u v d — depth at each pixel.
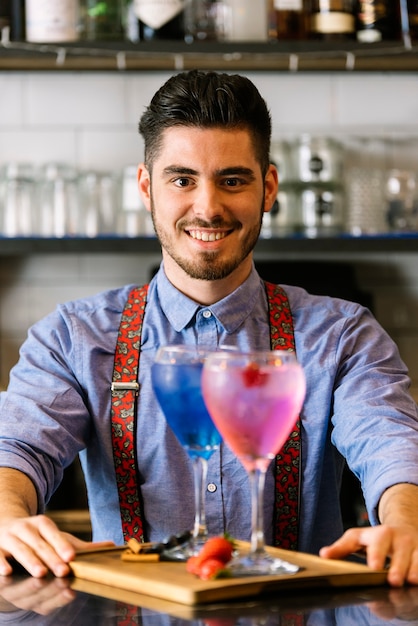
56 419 1.70
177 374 1.21
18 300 3.32
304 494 1.75
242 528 1.73
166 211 1.72
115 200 3.10
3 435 1.63
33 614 1.03
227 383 1.10
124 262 3.34
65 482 2.87
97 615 1.01
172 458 1.75
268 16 3.00
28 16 2.95
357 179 3.12
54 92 3.29
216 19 2.98
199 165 1.67
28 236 3.03
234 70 3.24
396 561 1.15
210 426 1.22
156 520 1.75
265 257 3.32
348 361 1.80
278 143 3.09
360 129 3.35
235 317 1.83
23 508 1.42
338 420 1.68
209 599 1.04
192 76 1.69
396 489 1.38
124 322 1.85
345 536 1.22
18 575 1.23
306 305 1.88
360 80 3.34
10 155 3.29
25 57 2.97
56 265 3.33
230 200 1.71
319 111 3.34
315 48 2.96
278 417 1.10
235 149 1.67
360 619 0.97
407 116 3.36
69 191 3.08
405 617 0.98
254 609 1.02
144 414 1.77
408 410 1.67
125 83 3.30
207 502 1.74
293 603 1.05
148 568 1.17
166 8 2.97
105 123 3.30
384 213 3.13
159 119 1.70
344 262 3.35
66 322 1.85
